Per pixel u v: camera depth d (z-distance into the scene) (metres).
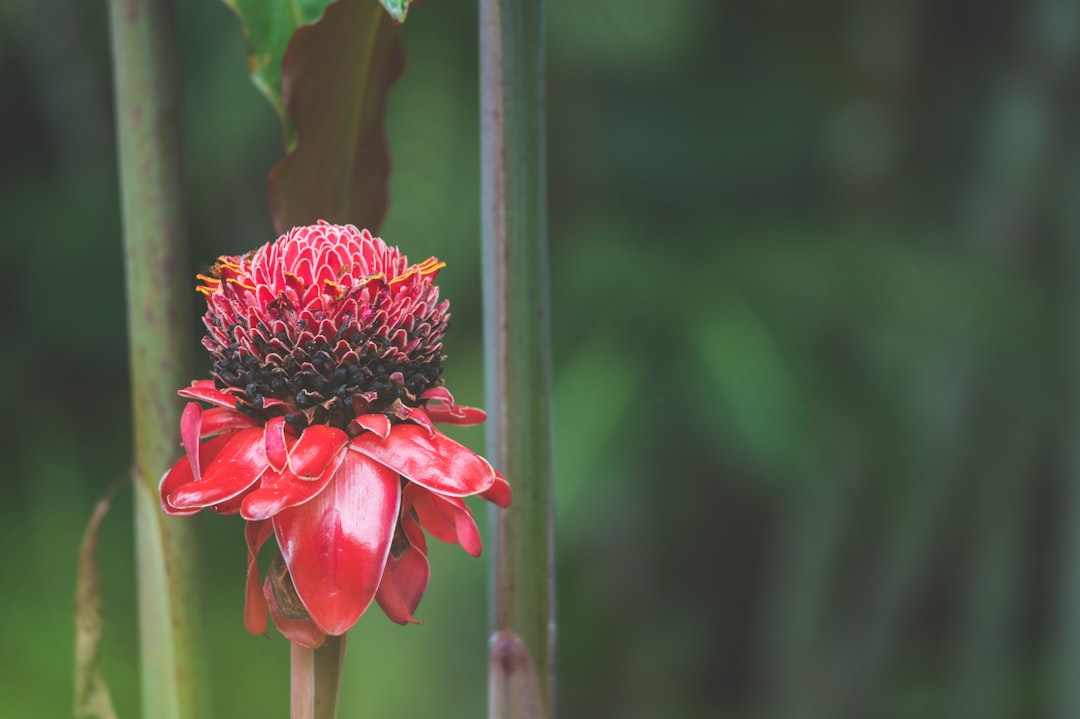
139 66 0.99
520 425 0.93
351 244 0.88
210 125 1.77
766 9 2.21
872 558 2.14
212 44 1.82
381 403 0.87
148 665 1.00
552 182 2.06
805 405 1.75
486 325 0.94
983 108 2.17
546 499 0.94
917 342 1.92
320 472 0.85
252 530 0.88
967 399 2.03
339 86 0.97
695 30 2.10
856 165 2.10
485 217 0.94
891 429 1.99
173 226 0.99
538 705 0.94
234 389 0.87
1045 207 2.01
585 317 1.85
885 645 2.18
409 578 0.88
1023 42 2.00
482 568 1.89
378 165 1.00
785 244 1.94
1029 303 1.93
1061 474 2.16
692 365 1.75
